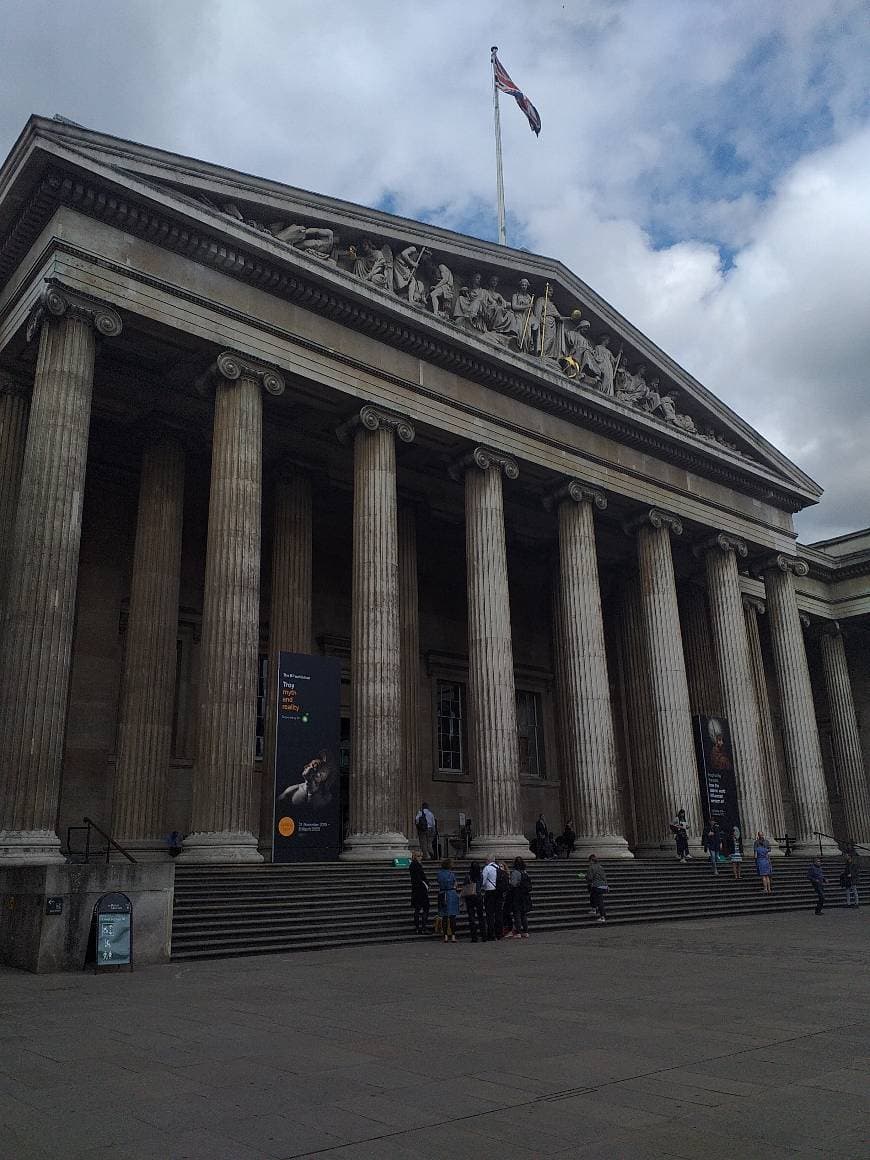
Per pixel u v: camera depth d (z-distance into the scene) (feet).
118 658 103.60
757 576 146.51
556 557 141.28
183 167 80.84
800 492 146.20
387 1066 26.66
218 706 75.31
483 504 101.86
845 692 172.04
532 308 112.37
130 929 51.31
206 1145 19.61
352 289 90.27
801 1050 28.53
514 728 96.73
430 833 101.19
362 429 93.20
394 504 92.53
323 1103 22.76
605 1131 20.21
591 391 112.37
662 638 118.93
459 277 106.22
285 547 104.12
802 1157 18.38
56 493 68.90
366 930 66.59
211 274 83.41
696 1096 23.11
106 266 76.18
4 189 75.46
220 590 77.97
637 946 63.31
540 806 140.56
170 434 96.84
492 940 68.64
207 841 72.23
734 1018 34.37
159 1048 29.35
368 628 87.81
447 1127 20.67
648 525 122.72
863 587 173.78
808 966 51.01
